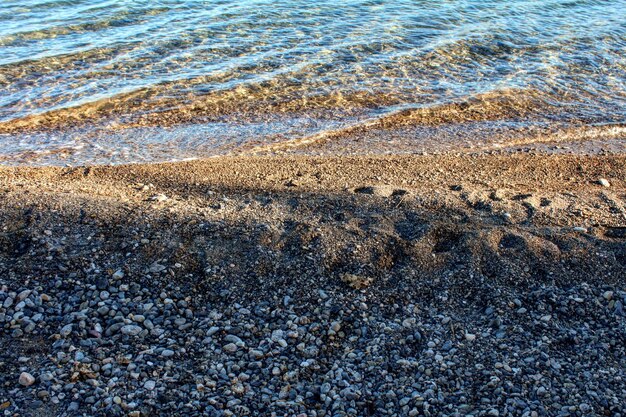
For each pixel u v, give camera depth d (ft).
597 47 19.93
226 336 9.52
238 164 13.38
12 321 9.54
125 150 14.14
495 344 9.46
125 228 10.82
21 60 18.06
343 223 11.09
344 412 8.68
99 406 8.65
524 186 12.70
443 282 10.25
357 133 15.02
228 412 8.66
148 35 20.13
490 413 8.63
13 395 8.72
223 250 10.57
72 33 20.25
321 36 20.27
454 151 14.26
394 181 12.75
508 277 10.30
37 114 15.42
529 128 15.34
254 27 20.93
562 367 9.16
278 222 11.09
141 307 9.83
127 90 16.65
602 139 14.93
